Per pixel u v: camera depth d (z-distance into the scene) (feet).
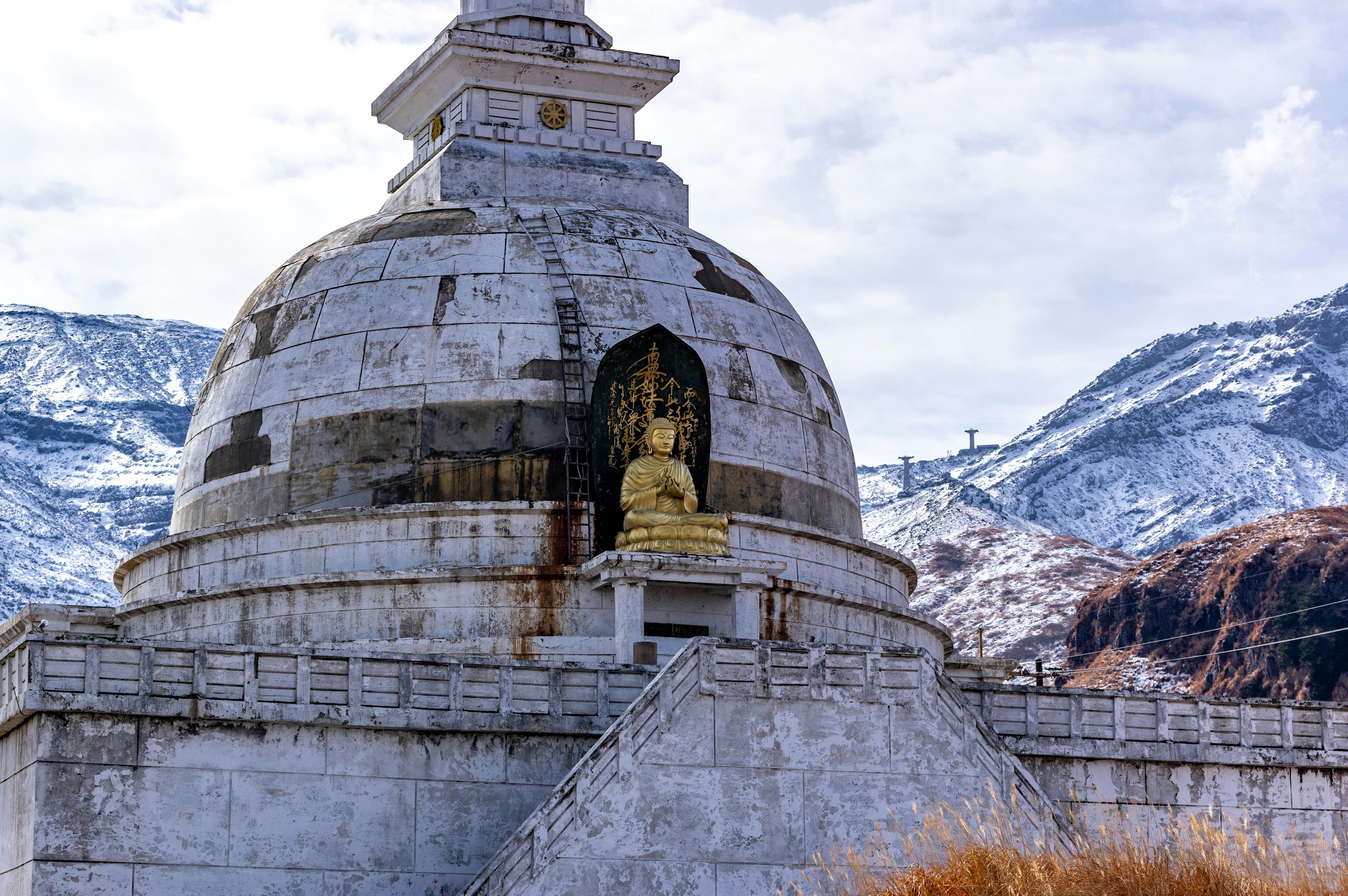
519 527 191.11
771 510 203.82
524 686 159.02
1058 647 592.60
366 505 193.98
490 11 239.71
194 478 208.85
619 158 238.07
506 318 201.36
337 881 150.41
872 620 210.59
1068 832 152.46
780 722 151.84
